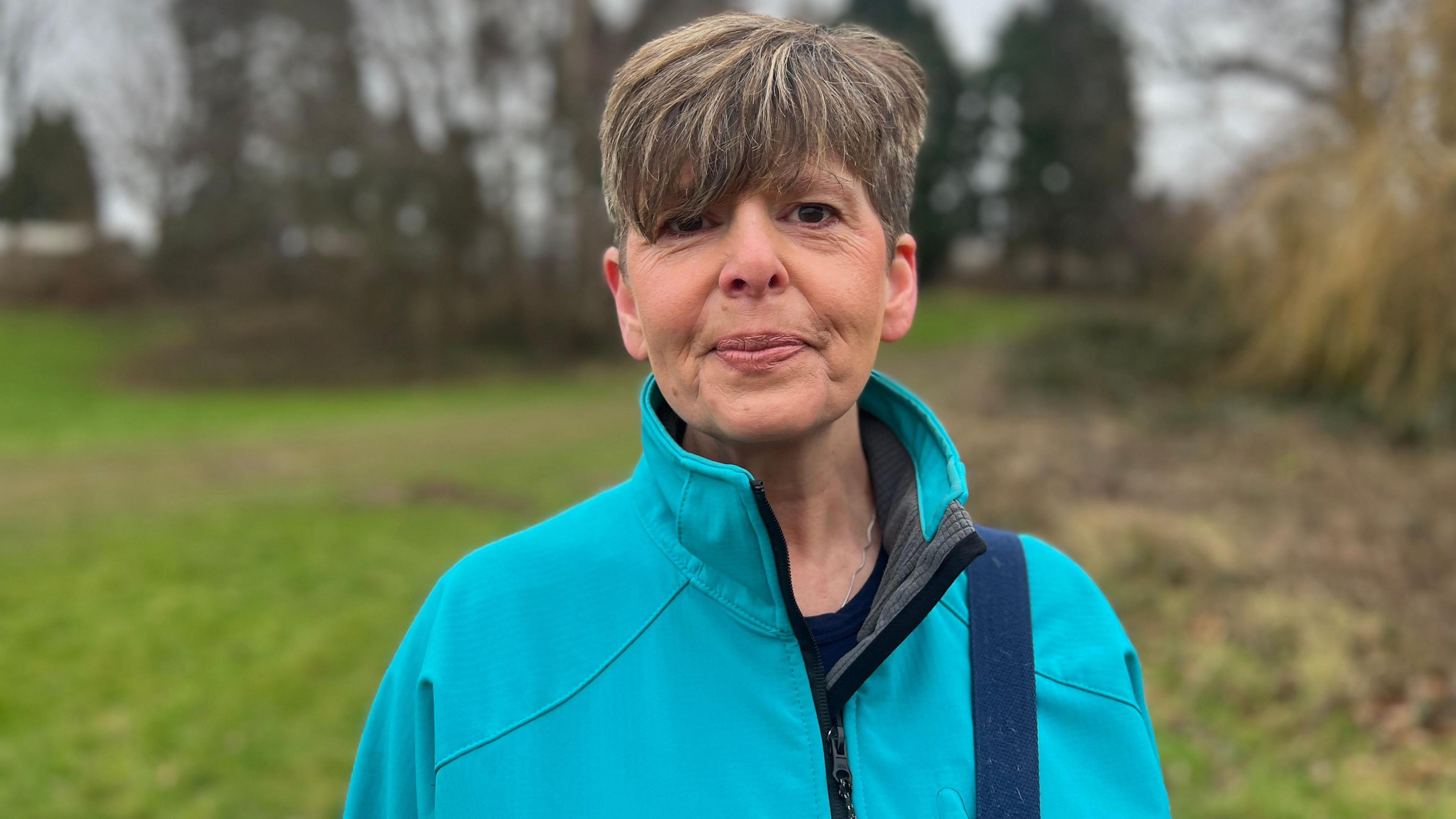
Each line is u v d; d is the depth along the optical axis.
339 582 5.98
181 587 5.84
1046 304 35.03
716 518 0.95
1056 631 1.10
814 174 0.92
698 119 0.90
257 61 26.78
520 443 12.09
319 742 3.93
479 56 20.78
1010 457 7.99
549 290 22.47
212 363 20.02
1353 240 8.72
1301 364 9.62
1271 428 8.73
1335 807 3.15
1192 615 4.53
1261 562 5.00
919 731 0.98
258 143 27.20
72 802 3.50
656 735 0.93
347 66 21.11
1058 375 11.96
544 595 1.01
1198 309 12.25
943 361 22.12
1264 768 3.38
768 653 0.96
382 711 1.09
